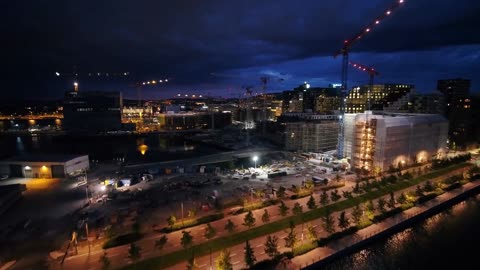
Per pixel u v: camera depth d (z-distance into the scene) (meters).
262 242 89.31
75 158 174.62
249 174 168.62
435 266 83.94
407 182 145.00
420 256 88.31
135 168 190.38
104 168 190.62
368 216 103.06
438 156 199.62
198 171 178.00
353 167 176.00
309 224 97.75
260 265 76.44
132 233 93.69
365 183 141.75
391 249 91.56
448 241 96.62
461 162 183.12
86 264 79.31
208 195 133.00
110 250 86.12
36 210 117.75
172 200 127.06
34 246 89.12
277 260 78.62
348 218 105.25
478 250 91.69
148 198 130.12
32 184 153.62
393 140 165.38
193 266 70.81
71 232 98.12
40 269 76.19
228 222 93.62
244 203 113.62
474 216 113.94
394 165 168.88
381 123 160.38
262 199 124.31
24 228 101.12
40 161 166.12
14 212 115.75
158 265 78.19
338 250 85.00
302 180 157.00
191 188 143.88
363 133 169.38
